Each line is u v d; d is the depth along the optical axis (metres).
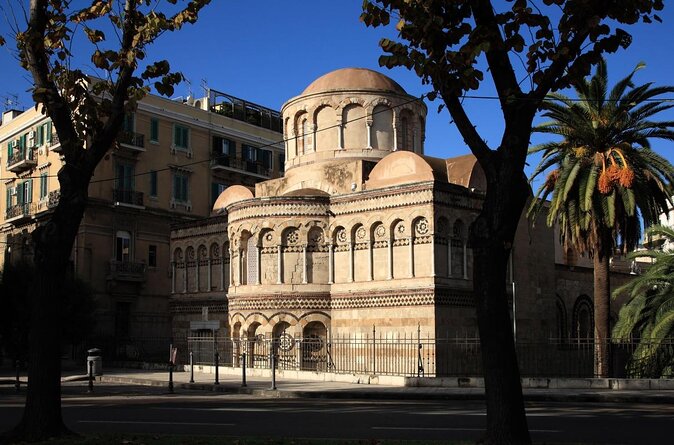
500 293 13.57
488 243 13.59
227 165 68.25
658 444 15.09
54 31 16.59
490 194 13.71
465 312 39.59
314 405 25.44
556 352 46.12
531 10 13.42
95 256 56.56
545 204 48.59
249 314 42.06
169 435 15.96
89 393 31.59
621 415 21.34
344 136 46.06
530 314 45.91
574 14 13.29
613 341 34.06
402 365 38.28
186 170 64.50
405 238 39.34
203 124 67.00
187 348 49.66
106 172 57.91
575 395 27.89
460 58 13.14
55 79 17.08
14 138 65.94
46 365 15.69
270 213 42.19
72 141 16.30
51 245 15.95
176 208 63.38
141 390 33.38
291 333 41.19
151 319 60.22
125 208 58.88
